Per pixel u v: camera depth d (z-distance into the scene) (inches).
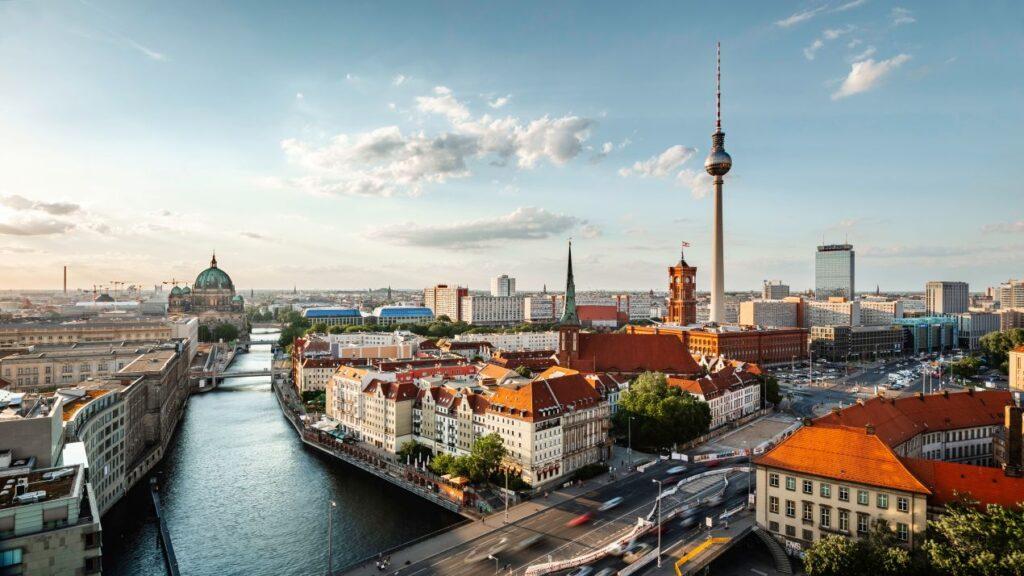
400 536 4596.5
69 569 2598.4
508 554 3885.3
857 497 3533.5
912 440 4918.8
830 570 3102.9
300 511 5118.1
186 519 4958.2
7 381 7052.2
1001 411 5561.0
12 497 2696.9
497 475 5556.1
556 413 5679.1
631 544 3944.4
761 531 3927.2
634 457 6333.7
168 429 7519.7
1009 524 2783.0
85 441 4685.0
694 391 7440.9
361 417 7485.2
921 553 3248.0
